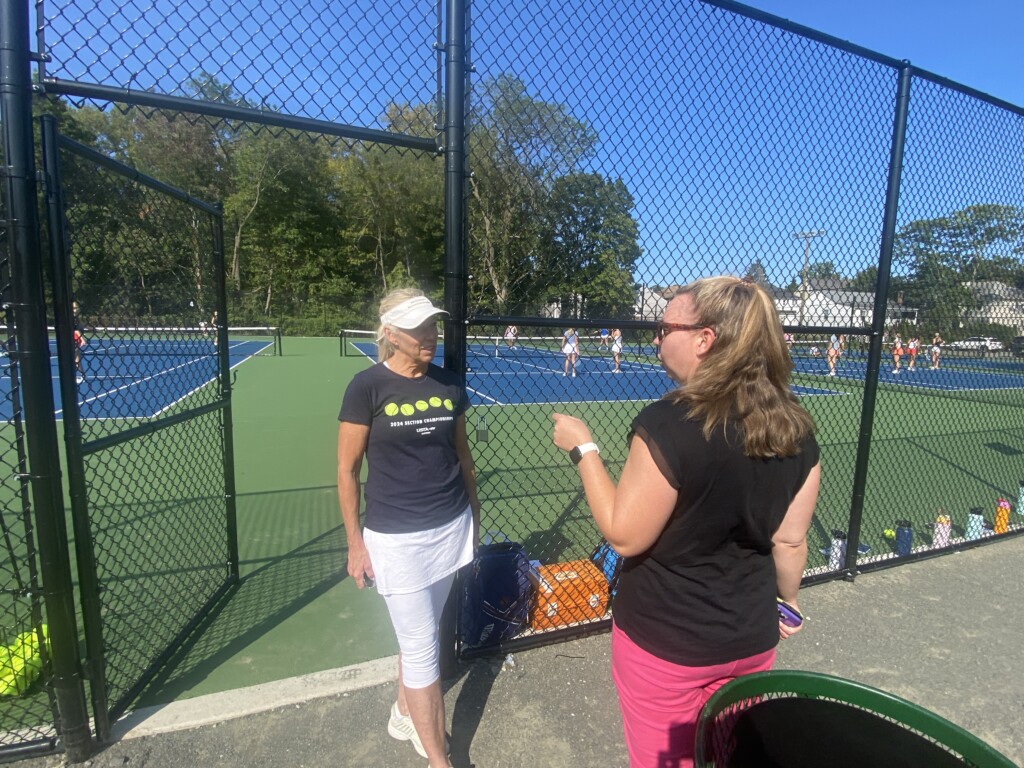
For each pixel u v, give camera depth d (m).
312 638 3.11
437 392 2.10
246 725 2.40
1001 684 2.77
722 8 2.98
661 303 3.01
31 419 1.99
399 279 42.00
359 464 2.10
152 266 2.79
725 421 1.33
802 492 1.52
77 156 2.17
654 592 1.46
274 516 4.95
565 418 1.68
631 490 1.38
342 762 2.23
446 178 2.41
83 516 2.16
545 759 2.28
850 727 1.18
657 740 1.52
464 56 2.37
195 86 2.07
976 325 4.19
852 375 4.43
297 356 21.84
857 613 3.35
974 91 3.79
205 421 4.38
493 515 5.11
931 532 4.81
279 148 39.81
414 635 2.06
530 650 2.95
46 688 2.22
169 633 3.07
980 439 8.57
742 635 1.44
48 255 2.00
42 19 1.89
